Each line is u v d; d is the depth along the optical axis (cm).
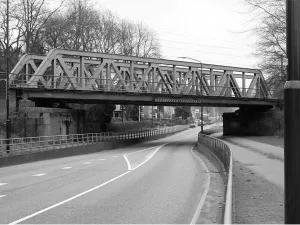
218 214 948
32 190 1335
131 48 7838
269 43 3102
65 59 4147
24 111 3466
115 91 4034
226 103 5212
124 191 1315
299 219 423
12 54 5688
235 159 2238
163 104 5050
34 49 5634
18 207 1028
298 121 428
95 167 2216
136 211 984
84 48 6625
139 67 4806
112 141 4372
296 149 428
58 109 3825
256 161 2120
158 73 4653
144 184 1493
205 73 5394
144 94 4353
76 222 856
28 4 5497
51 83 4125
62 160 2766
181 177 1728
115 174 1850
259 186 1268
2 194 1248
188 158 2953
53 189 1359
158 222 861
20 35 5612
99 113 5831
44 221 864
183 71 5003
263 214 845
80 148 3441
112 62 4156
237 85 5356
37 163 2511
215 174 1853
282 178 1459
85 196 1210
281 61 3338
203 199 1161
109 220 879
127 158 2958
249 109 6241
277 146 3288
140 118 10731
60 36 6362
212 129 9812
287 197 430
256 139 4544
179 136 8306
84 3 6800
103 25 7394
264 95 5650
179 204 1082
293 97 430
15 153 2562
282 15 2586
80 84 4084
